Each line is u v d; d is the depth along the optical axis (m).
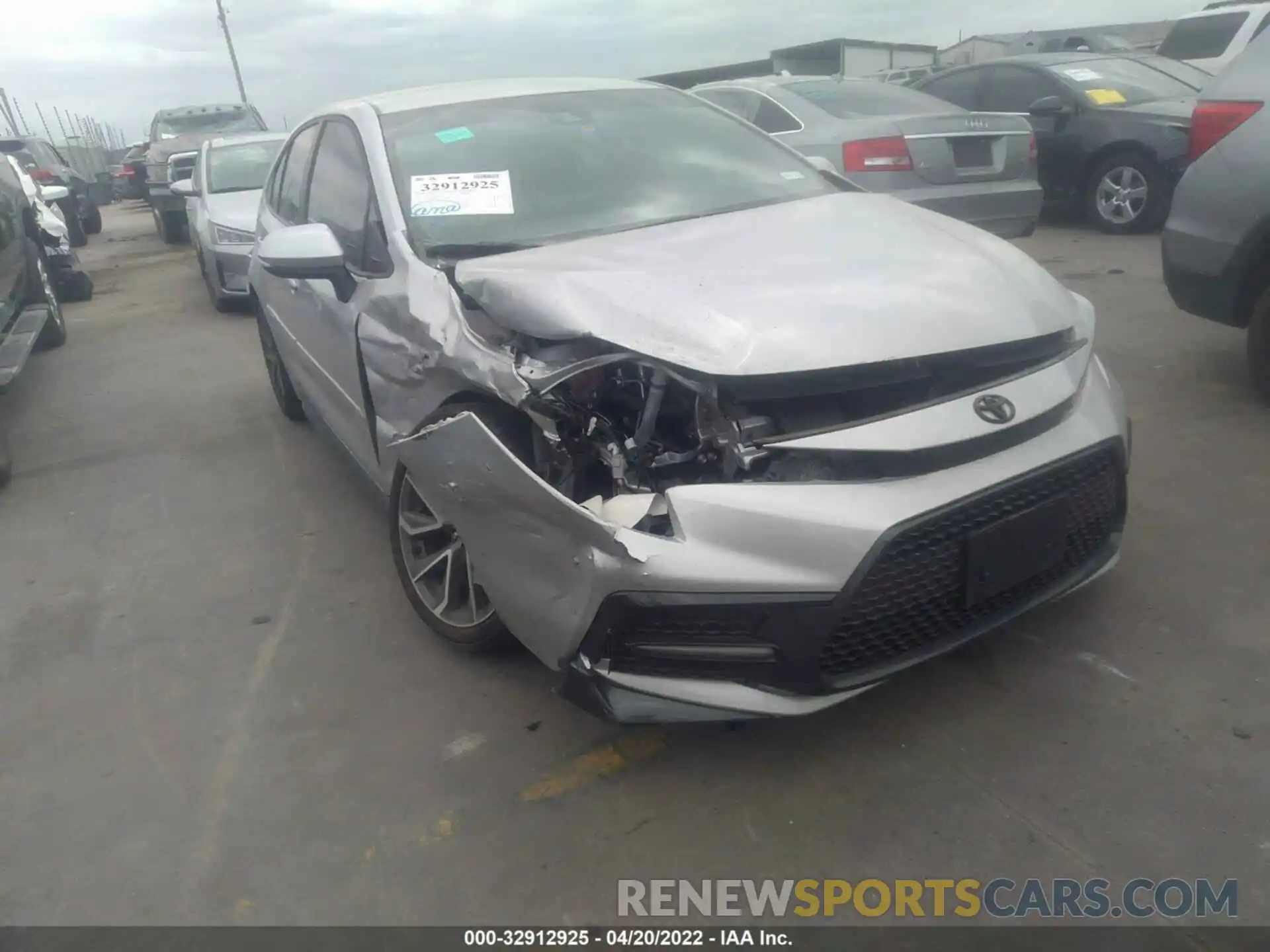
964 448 2.57
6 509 5.12
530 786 2.79
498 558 2.81
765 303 2.71
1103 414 2.88
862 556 2.41
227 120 18.52
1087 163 9.08
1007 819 2.52
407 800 2.78
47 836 2.77
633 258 3.07
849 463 2.50
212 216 9.37
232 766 2.98
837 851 2.48
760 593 2.43
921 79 11.59
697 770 2.79
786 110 7.53
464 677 3.31
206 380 7.23
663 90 4.48
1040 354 2.87
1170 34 11.56
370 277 3.61
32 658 3.69
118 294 11.56
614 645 2.58
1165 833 2.43
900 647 2.61
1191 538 3.68
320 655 3.52
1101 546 3.01
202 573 4.23
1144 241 8.65
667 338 2.62
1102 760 2.67
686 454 2.63
